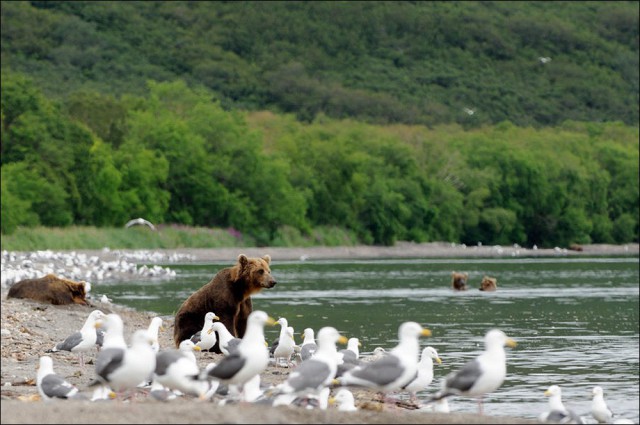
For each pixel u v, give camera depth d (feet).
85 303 241.35
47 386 103.65
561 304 318.45
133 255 561.84
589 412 134.72
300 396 101.60
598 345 209.77
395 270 530.68
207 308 169.58
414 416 94.17
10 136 645.51
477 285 416.26
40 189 615.16
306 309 287.28
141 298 308.81
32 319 203.41
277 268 543.39
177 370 99.91
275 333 217.77
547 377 165.27
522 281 449.48
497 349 99.60
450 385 99.81
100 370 97.50
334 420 89.92
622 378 164.45
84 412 88.94
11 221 573.74
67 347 144.25
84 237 617.62
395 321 253.44
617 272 531.91
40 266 423.64
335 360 102.17
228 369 98.37
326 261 646.33
